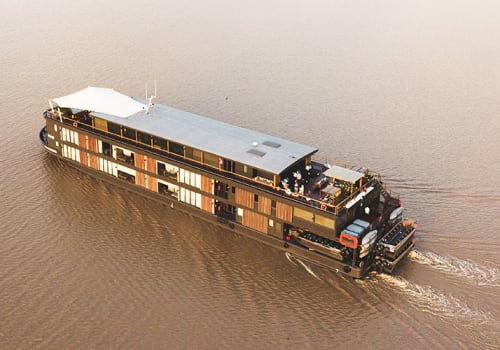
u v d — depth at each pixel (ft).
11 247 230.27
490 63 413.39
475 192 264.52
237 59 410.52
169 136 244.42
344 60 414.82
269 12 512.22
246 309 204.33
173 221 248.11
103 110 260.21
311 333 194.90
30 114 324.60
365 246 209.05
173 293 210.59
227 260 226.99
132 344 188.85
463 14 518.78
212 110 337.31
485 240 233.76
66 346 187.32
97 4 519.60
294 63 407.44
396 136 313.53
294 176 226.79
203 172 236.84
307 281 216.54
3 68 380.99
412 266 221.05
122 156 261.65
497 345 188.85
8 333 191.52
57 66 386.93
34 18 476.95
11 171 276.82
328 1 548.31
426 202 257.55
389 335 193.88
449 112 341.21
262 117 331.16
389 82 380.58
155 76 378.53
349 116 334.44
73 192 264.93
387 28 480.23
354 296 209.46
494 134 315.78
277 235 228.02
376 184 228.84
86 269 220.43
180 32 458.91
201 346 189.16
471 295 208.13
